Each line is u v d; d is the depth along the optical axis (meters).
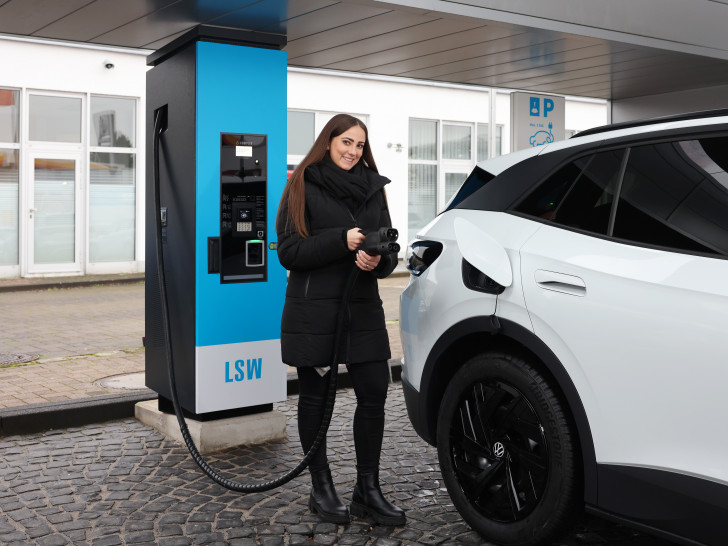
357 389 3.49
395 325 9.54
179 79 4.53
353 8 4.59
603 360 2.69
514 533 3.03
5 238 14.57
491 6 5.02
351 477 4.07
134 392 5.73
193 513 3.57
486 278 3.15
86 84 14.85
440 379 3.41
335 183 3.39
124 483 3.97
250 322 4.58
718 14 6.32
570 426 2.86
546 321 2.88
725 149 2.67
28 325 9.62
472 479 3.20
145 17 4.59
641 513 2.62
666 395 2.52
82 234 15.20
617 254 2.76
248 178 4.51
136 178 15.67
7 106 14.36
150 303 5.02
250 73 4.48
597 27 5.57
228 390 4.55
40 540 3.27
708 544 2.46
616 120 8.73
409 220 19.12
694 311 2.48
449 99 19.34
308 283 3.41
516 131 8.12
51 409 4.97
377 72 6.98
